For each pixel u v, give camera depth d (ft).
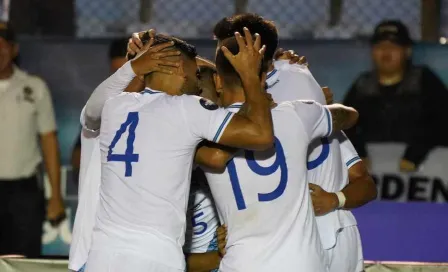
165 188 43.88
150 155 43.98
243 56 42.63
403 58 77.10
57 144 78.13
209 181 45.16
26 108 76.79
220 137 43.11
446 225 77.56
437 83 77.20
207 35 82.02
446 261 77.25
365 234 77.82
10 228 77.15
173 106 44.29
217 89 46.73
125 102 45.52
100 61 79.25
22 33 82.64
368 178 49.67
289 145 43.93
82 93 79.30
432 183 77.56
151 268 43.14
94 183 48.57
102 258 43.60
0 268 58.18
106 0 82.84
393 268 58.59
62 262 58.34
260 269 42.73
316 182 47.32
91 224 48.16
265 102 42.86
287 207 43.50
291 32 82.12
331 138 47.93
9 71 77.25
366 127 77.71
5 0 83.82
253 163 43.83
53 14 82.69
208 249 51.52
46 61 79.30
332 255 46.80
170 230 43.93
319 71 77.97
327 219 46.78
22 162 76.95
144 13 82.58
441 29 81.66
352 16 82.07
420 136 77.46
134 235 43.50
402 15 81.92
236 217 44.04
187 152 44.14
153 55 45.29
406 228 77.82
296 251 42.86
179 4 82.48
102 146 45.85
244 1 81.97
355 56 77.71
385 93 77.41
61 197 77.97
